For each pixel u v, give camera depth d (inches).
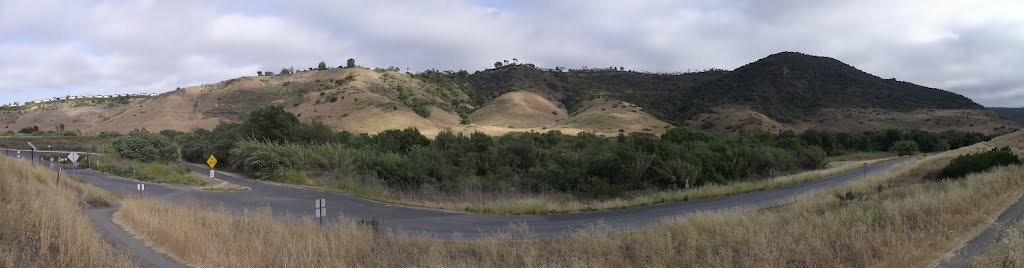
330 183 1109.7
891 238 350.6
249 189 1090.1
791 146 2249.0
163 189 1077.1
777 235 374.0
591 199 999.6
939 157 1573.6
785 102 4722.0
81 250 287.6
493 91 5620.1
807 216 492.1
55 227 325.1
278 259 335.0
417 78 5762.8
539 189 1080.8
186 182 1228.5
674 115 4608.8
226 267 314.8
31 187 518.9
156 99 4724.4
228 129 2180.1
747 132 3132.4
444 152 1534.2
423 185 1051.3
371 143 1825.8
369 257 378.3
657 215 724.7
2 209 329.1
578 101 5319.9
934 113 4402.1
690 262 340.8
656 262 344.5
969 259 318.7
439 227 617.9
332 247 366.6
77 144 2755.9
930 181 1035.9
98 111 5403.5
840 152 2866.6
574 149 1927.9
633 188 1133.1
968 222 414.9
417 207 818.2
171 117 4244.6
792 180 1309.1
